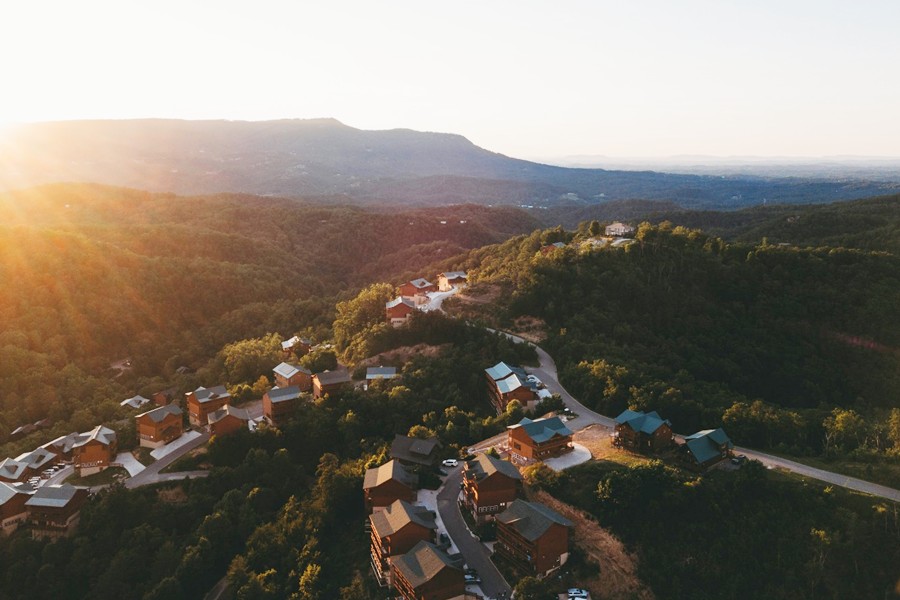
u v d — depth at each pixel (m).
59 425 152.50
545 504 90.25
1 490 108.00
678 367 151.25
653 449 100.62
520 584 74.62
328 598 85.31
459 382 145.88
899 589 72.75
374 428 130.62
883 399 146.75
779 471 91.75
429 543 80.69
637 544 80.50
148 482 119.44
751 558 78.25
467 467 98.44
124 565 96.50
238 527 104.00
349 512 104.56
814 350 160.62
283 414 138.38
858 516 80.00
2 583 96.62
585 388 131.75
